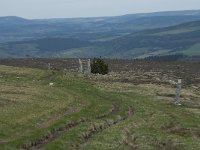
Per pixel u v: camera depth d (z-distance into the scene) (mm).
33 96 54312
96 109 48094
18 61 149250
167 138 38281
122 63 156750
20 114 41969
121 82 78500
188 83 92875
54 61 149375
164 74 114000
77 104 50500
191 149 35750
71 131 36500
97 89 65438
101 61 90812
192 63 173125
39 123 39188
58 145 32156
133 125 42000
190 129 43094
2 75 78250
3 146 30312
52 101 51375
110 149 32750
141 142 36656
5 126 36344
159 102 59219
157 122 44469
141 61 178125
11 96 53031
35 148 31906
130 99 58562
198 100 64938
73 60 156125
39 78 75812
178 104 58719
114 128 39688
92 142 34406
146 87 72812
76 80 73062
